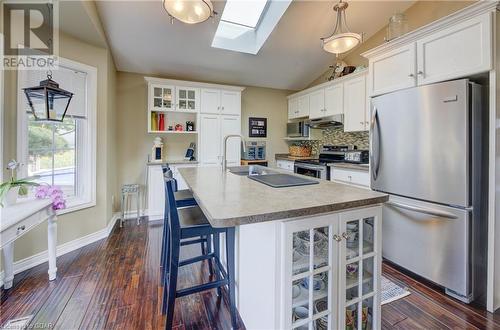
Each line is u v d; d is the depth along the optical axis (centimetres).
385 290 194
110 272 219
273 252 104
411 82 210
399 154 215
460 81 173
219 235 200
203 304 177
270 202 112
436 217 190
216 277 210
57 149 261
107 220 313
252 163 434
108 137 315
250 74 427
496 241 172
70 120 271
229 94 416
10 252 193
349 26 320
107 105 305
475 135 174
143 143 397
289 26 314
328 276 115
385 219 231
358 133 378
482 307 173
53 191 203
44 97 186
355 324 129
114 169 363
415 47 207
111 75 333
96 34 260
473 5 167
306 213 103
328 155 383
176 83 383
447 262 184
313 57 388
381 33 333
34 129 238
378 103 235
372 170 243
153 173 372
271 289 107
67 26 242
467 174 171
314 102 414
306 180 178
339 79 354
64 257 248
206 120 401
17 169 213
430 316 164
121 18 271
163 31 300
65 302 176
